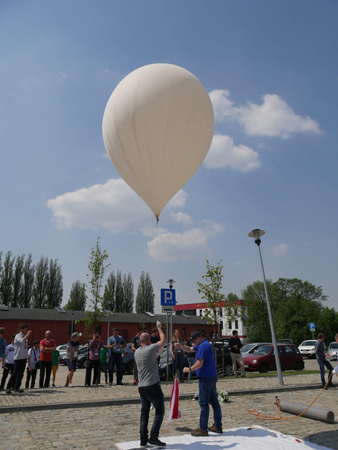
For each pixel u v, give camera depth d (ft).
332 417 21.98
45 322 147.02
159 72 22.45
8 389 34.37
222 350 52.01
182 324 175.01
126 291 207.62
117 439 18.61
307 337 167.32
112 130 23.04
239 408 26.73
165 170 22.54
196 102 22.45
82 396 32.32
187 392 33.35
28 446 17.30
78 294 199.72
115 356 41.91
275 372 58.18
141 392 17.49
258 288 217.77
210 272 55.62
